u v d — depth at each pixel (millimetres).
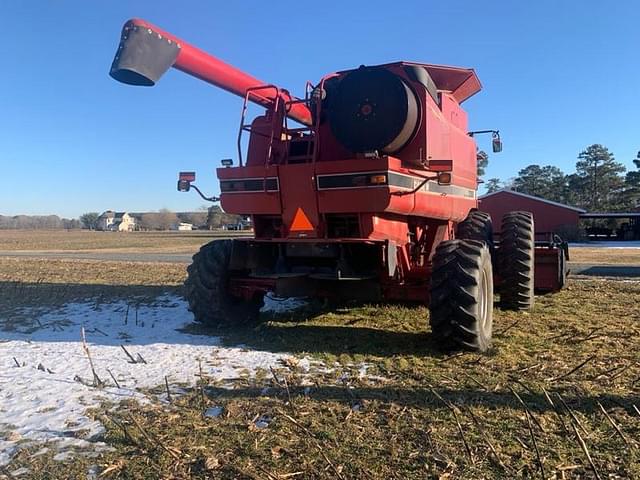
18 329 6711
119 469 3006
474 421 3543
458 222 7402
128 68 4738
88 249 32594
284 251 6141
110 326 6852
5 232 92750
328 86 6117
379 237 5566
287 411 3793
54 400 4090
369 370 4758
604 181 75938
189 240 48250
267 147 6137
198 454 3162
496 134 8539
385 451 3166
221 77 5555
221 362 5070
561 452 3119
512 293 7215
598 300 8461
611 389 4168
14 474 2963
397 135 5348
